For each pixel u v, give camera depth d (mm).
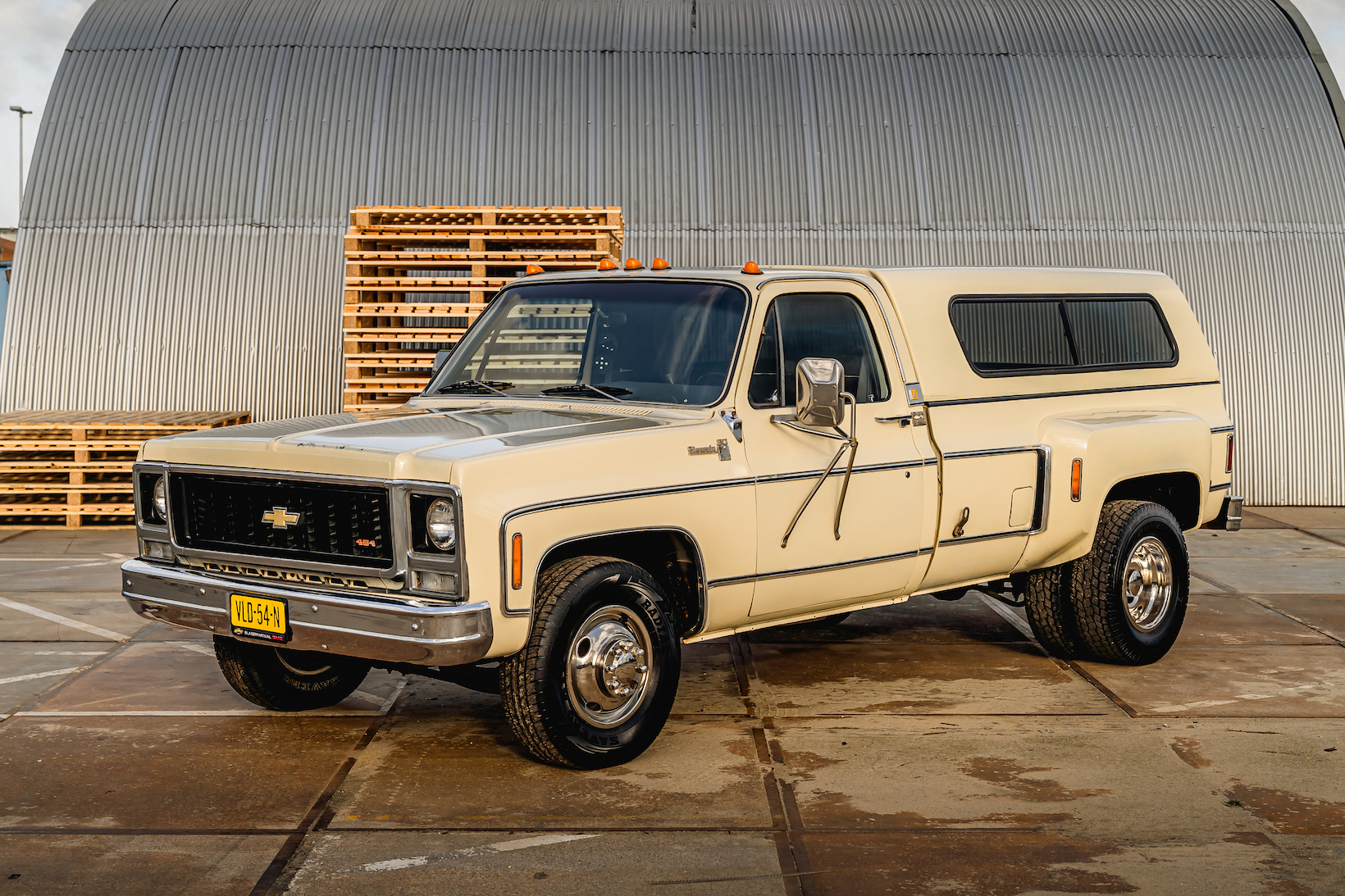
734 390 5629
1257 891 4156
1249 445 15133
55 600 9008
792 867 4332
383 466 4805
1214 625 8289
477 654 4719
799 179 15961
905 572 6324
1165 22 17359
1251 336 15383
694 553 5469
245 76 16359
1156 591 7188
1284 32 17219
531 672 5008
